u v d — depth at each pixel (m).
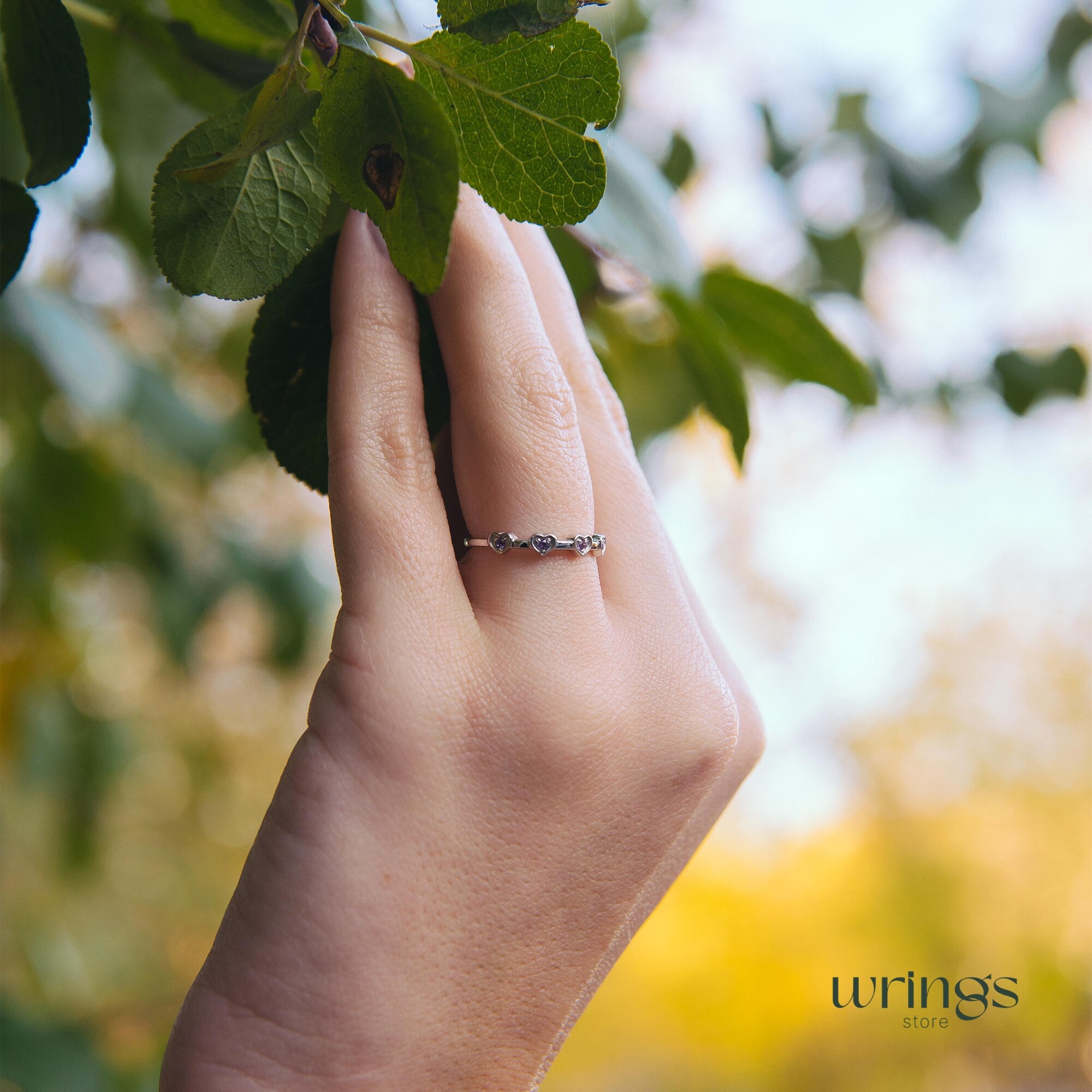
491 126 0.18
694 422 0.42
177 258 0.19
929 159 0.45
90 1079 0.40
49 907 0.92
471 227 0.22
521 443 0.22
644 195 0.26
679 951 2.44
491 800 0.21
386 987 0.20
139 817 1.17
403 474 0.21
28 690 0.57
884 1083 2.25
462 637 0.21
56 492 0.45
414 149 0.18
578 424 0.22
